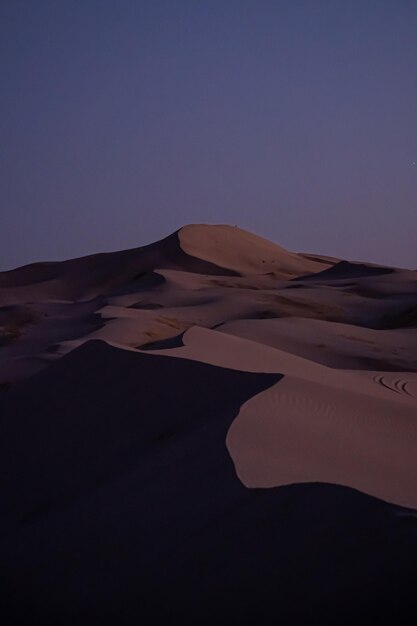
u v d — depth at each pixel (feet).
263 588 25.75
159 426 42.91
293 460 32.14
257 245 320.50
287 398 41.16
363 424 40.68
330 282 228.63
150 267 280.92
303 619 24.70
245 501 28.76
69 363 53.72
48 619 29.12
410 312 169.58
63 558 32.09
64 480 41.91
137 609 27.61
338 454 34.24
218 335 70.79
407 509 26.53
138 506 32.45
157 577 28.14
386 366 102.12
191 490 31.19
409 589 24.02
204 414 42.24
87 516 34.24
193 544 28.30
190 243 296.10
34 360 90.02
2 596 31.45
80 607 28.94
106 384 49.70
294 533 26.66
